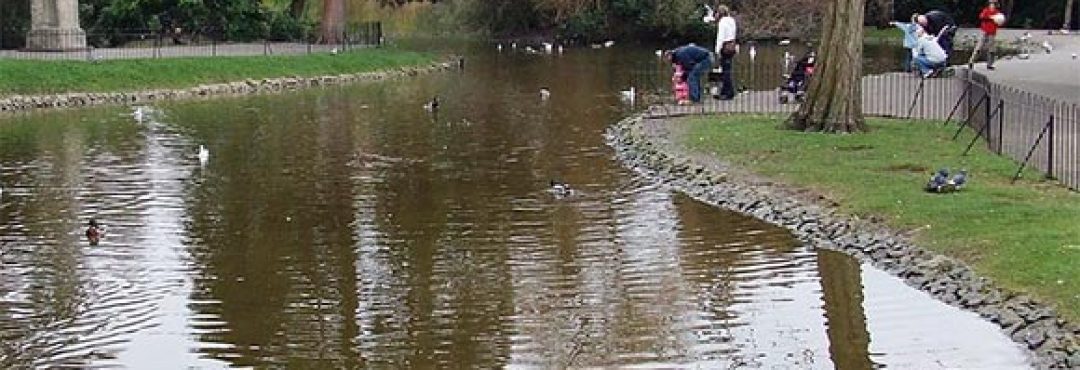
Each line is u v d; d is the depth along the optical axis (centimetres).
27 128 4034
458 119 4062
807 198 2458
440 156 3288
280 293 1984
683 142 3145
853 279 1998
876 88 4022
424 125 3934
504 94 4825
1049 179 2425
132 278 2083
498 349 1712
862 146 2889
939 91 3916
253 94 5109
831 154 2817
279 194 2786
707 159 2908
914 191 2377
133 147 3538
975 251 1977
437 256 2202
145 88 5034
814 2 7650
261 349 1728
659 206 2578
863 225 2234
